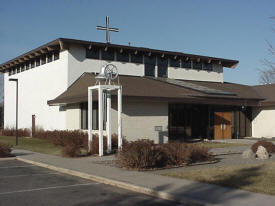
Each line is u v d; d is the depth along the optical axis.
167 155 14.40
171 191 9.48
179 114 27.41
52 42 27.53
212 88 30.17
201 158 15.54
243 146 22.91
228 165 14.62
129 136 23.02
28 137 33.34
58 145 23.86
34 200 8.96
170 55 31.56
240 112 31.62
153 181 10.94
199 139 28.39
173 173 12.38
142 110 23.77
